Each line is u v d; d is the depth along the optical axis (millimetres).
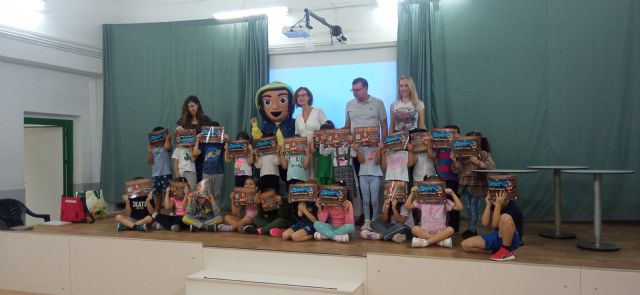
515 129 5609
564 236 4543
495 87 5656
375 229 4621
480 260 3564
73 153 7203
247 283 3830
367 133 4898
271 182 5375
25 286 4996
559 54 5457
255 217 5012
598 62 5348
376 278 3809
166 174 5848
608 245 4043
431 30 5820
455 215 4820
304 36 6012
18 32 5984
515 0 5574
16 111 6191
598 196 4043
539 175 5535
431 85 5852
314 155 5465
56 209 7246
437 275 3656
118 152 7148
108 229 5223
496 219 3900
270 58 6582
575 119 5430
